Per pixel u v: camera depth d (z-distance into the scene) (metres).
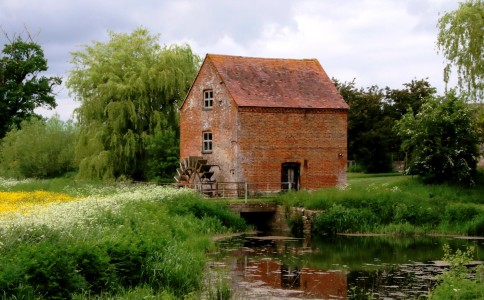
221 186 43.84
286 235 35.06
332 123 45.09
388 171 65.25
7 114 72.88
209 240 29.52
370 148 63.34
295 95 44.88
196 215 34.72
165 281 19.08
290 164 44.03
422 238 33.12
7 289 15.70
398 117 63.78
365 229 35.12
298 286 21.38
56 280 16.45
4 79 73.94
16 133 69.62
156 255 19.91
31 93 74.19
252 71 45.59
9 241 17.89
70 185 42.59
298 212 37.00
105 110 52.00
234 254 27.81
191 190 37.59
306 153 44.25
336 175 45.06
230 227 35.72
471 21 42.69
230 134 43.19
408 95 63.38
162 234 24.25
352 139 63.41
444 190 40.34
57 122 70.88
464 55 42.88
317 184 44.50
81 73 53.41
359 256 27.52
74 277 16.78
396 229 34.69
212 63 44.84
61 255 17.05
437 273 23.56
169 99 54.38
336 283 21.86
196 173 43.84
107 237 20.11
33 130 68.69
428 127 41.62
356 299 19.58
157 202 33.03
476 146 42.09
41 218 20.08
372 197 37.00
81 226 20.80
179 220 31.12
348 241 32.28
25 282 15.90
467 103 42.44
